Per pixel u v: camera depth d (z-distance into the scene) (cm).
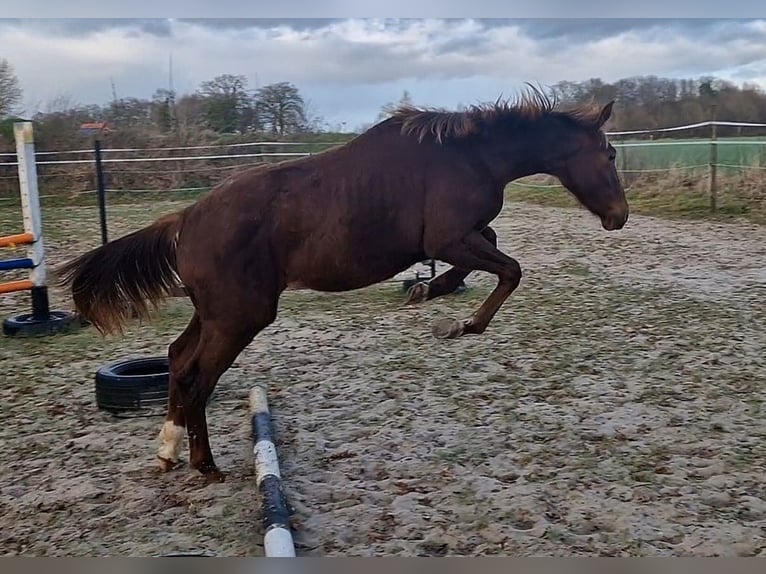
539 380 586
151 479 424
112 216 1680
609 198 478
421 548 341
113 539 359
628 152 1867
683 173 1723
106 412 538
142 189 2136
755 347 661
